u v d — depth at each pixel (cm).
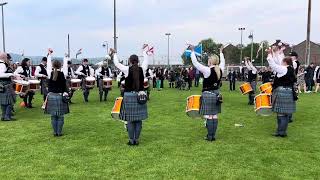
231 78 1934
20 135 672
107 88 1252
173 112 977
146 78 1262
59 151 558
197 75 2261
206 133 690
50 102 657
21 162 501
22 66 1053
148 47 607
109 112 973
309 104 1160
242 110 1020
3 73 815
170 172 460
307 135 677
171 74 2225
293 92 650
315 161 512
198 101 630
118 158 520
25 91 937
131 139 595
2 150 564
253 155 538
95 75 1434
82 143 609
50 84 661
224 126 767
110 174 452
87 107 1084
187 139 638
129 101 578
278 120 663
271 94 670
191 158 520
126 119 580
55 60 664
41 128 740
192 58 606
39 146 589
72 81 1160
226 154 542
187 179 436
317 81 1700
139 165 488
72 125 777
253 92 1160
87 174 452
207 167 480
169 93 1694
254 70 1173
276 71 652
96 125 776
